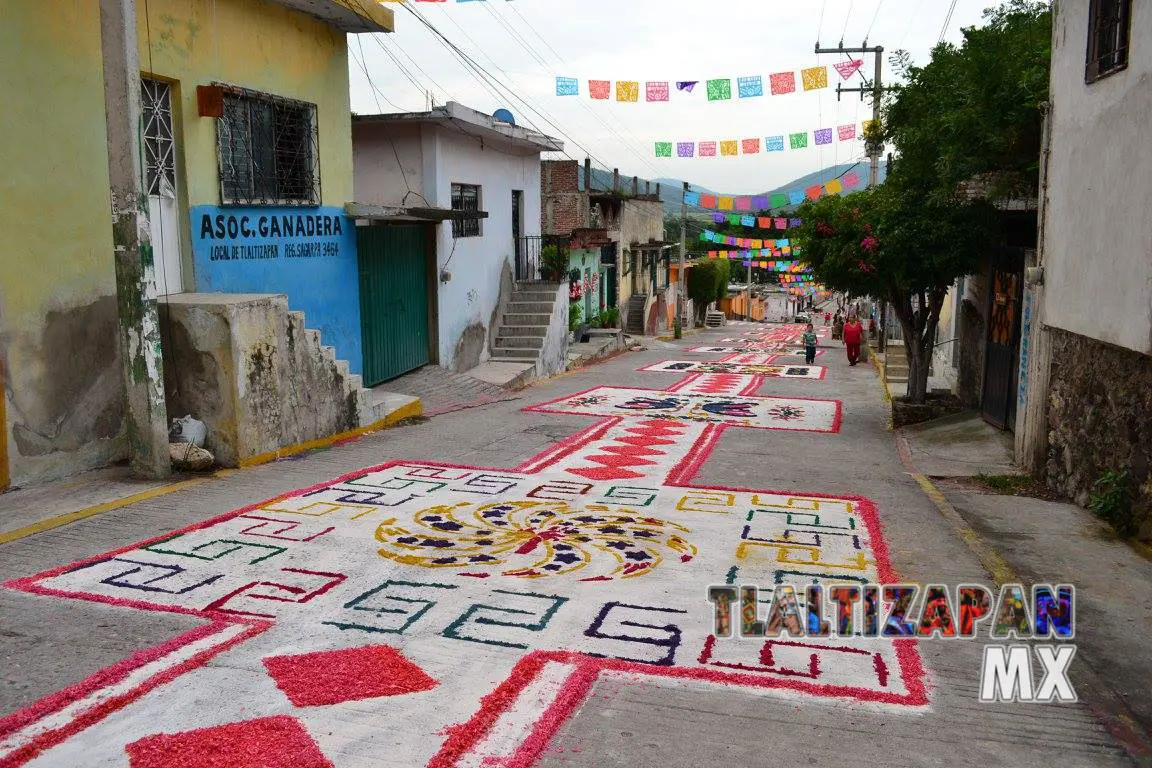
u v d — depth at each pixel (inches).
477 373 677.9
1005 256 456.4
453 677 169.5
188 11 366.0
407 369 603.8
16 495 289.9
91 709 152.9
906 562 245.4
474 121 621.0
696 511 299.4
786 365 958.4
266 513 280.1
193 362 338.0
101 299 325.4
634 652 182.1
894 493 335.3
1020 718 159.2
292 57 438.6
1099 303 291.0
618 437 457.1
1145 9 253.9
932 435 485.1
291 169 446.6
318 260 469.7
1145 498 262.7
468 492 317.4
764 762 142.3
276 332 363.6
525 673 170.6
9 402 291.3
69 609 198.8
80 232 316.2
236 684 164.4
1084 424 312.7
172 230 370.6
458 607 204.7
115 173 295.9
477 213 613.0
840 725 154.6
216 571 225.6
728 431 491.8
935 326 520.1
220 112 371.6
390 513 284.8
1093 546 263.9
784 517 293.1
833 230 517.3
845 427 524.4
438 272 629.9
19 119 291.7
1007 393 449.4
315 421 397.7
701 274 1893.5
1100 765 145.1
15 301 291.7
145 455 313.9
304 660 174.9
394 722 152.1
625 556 246.5
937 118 440.8
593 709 158.6
